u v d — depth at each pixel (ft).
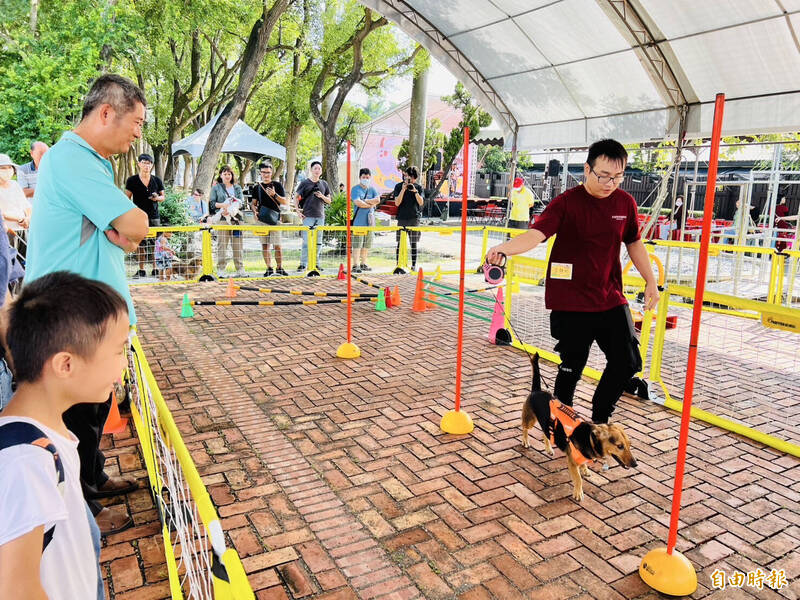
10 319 4.09
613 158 10.99
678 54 29.81
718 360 21.04
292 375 17.92
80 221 9.08
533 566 9.21
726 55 28.30
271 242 35.14
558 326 12.52
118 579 8.68
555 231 11.57
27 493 3.63
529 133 42.88
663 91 32.01
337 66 63.26
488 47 37.45
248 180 124.47
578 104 37.78
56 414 4.26
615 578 8.97
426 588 8.67
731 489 11.75
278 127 85.97
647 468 12.53
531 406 12.50
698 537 10.11
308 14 63.21
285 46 62.85
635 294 25.53
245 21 59.06
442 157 86.33
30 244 9.30
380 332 23.21
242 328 23.36
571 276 12.03
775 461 13.03
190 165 105.09
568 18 31.04
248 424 14.33
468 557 9.41
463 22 35.91
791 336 24.66
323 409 15.31
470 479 11.87
